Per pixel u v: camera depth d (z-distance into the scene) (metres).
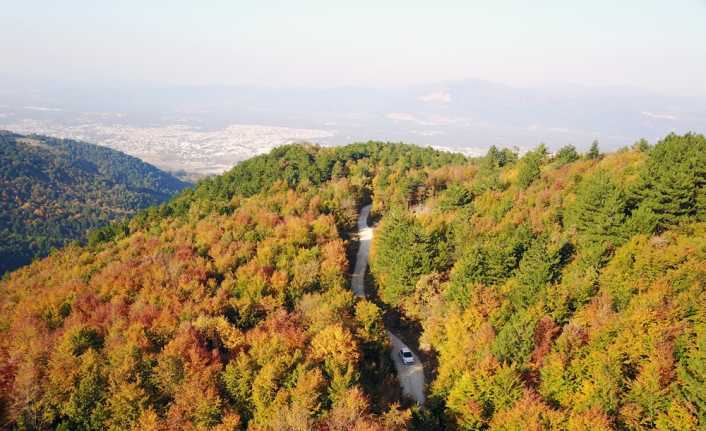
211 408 35.12
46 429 36.66
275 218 70.88
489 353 36.06
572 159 79.75
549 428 30.06
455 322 42.00
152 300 49.38
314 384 34.94
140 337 42.69
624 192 49.56
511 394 33.00
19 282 72.62
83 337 43.84
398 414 33.66
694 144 54.75
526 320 36.97
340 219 75.19
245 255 59.62
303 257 56.59
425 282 50.31
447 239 57.50
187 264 57.78
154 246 69.25
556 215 55.88
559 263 45.53
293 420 31.95
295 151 115.19
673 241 41.72
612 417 29.08
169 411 35.81
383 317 54.50
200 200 92.12
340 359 38.59
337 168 100.25
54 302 53.41
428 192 86.50
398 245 55.12
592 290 40.16
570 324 36.34
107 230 90.38
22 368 39.16
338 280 53.47
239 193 92.56
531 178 70.25
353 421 32.03
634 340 32.78
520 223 56.78
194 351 39.41
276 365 36.88
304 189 88.88
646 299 35.38
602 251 43.25
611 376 31.00
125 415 35.88
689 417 27.70
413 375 44.78
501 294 43.91
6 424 36.19
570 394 32.38
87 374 38.62
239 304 47.81
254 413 35.34
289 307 49.84
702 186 45.84
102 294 53.38
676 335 32.34
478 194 74.50
